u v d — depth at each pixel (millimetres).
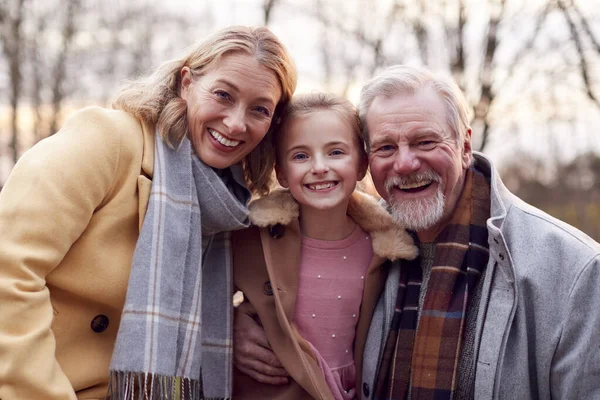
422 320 2283
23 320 1793
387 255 2420
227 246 2385
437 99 2324
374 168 2393
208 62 2203
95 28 15312
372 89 2402
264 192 2600
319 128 2387
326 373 2342
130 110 2158
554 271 2113
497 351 2090
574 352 2035
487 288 2178
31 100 14375
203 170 2184
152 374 1897
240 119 2166
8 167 13797
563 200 15477
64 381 1850
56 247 1870
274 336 2350
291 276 2410
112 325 2086
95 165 1960
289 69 2328
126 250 2055
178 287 2033
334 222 2492
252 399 2389
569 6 9516
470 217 2377
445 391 2184
